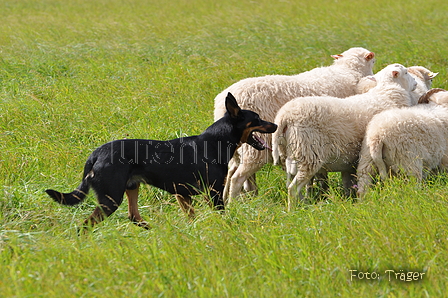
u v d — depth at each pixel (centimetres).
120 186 689
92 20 2502
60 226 690
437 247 564
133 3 3253
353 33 2027
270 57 1683
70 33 2133
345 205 718
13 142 982
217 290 483
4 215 701
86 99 1241
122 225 691
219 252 568
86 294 488
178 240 604
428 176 861
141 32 2144
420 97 948
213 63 1598
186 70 1530
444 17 2356
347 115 836
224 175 755
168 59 1691
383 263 537
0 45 1847
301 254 569
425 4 2755
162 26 2277
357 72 1034
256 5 2920
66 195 682
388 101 901
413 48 1748
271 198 832
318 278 521
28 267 541
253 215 702
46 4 3250
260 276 521
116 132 1028
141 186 829
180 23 2353
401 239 582
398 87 923
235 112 752
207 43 1884
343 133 826
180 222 698
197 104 1223
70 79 1442
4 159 881
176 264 543
